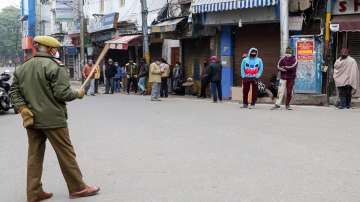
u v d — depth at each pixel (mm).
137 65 29062
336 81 16391
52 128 6148
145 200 6176
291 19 19719
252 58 16906
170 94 27375
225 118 13828
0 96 17266
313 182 6707
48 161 8773
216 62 20266
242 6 20750
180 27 25797
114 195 6477
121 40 30859
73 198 6441
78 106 19203
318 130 11258
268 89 20672
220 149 9242
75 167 6391
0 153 9773
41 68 6105
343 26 18188
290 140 10000
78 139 10992
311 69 18547
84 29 40781
